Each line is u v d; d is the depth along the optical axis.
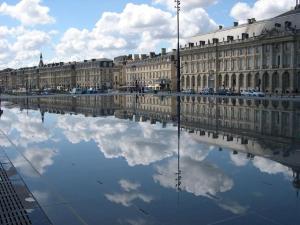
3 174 13.59
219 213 9.23
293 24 92.75
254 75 102.75
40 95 106.56
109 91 136.62
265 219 8.82
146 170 13.64
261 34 98.81
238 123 28.64
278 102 54.16
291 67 90.94
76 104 59.72
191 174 12.95
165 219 8.91
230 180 12.11
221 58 114.88
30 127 27.92
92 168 14.13
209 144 19.03
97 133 23.89
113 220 8.96
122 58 195.88
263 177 12.41
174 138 21.23
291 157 15.55
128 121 31.56
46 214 9.50
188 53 128.75
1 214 9.63
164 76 141.00
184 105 51.28
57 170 13.95
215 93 91.19
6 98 86.25
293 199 10.18
